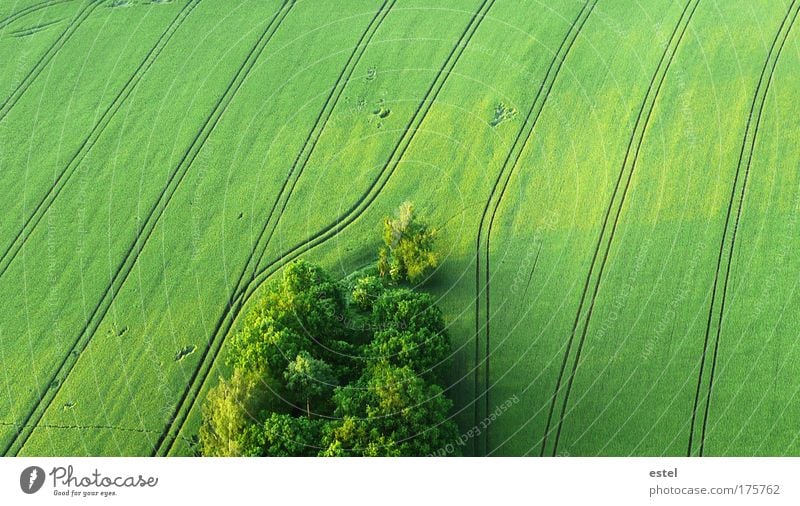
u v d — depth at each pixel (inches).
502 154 2404.0
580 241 2169.0
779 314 1956.2
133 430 1925.4
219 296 2181.3
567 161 2361.0
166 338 2107.5
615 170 2317.9
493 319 2030.0
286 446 1662.2
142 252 2320.4
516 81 2596.0
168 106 2684.5
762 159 2281.0
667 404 1840.6
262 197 2401.6
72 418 1972.2
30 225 2436.0
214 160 2516.0
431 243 2134.6
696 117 2415.1
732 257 2081.7
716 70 2529.5
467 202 2297.0
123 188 2486.5
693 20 2689.5
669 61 2578.7
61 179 2539.4
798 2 2672.2
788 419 1782.7
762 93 2438.5
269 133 2561.5
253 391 1733.5
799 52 2527.1
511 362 1947.6
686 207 2202.3
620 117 2452.0
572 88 2554.1
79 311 2207.2
